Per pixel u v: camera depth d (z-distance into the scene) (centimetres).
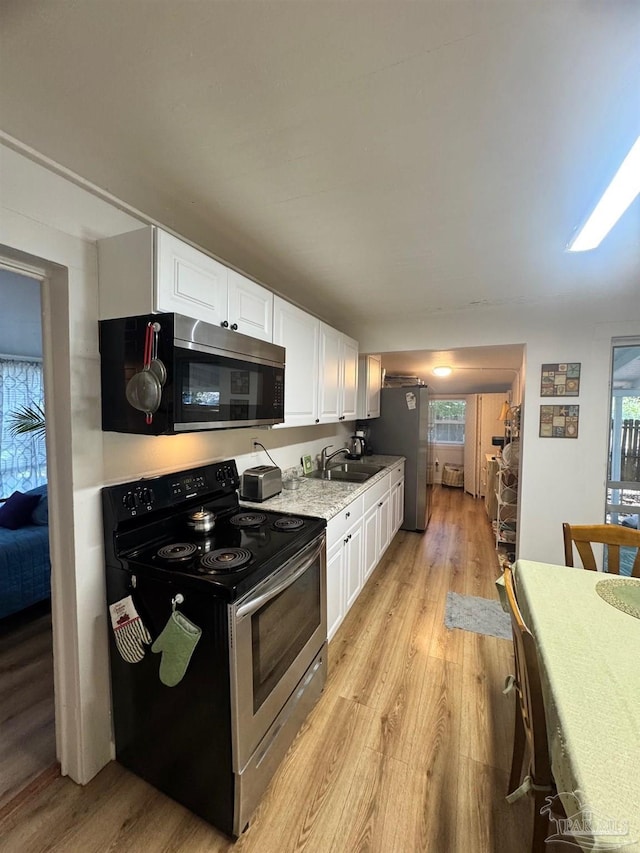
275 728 144
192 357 138
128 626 139
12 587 237
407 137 108
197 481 186
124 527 148
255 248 185
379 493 329
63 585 140
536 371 287
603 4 70
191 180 131
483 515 516
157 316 131
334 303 280
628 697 96
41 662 209
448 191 136
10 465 420
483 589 297
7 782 142
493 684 193
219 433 217
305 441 332
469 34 77
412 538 420
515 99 94
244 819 126
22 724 168
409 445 442
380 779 143
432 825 127
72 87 92
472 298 266
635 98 92
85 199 135
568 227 161
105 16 75
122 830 126
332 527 216
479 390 662
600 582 158
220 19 75
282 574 146
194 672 127
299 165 123
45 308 134
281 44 80
